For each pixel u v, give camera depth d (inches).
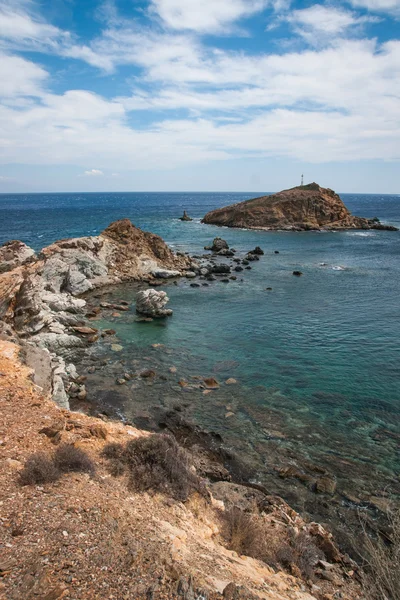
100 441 404.5
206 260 2180.1
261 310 1293.1
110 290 1558.8
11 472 310.3
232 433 608.7
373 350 955.3
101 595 200.1
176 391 741.3
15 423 402.3
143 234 2047.2
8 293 1005.8
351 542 406.6
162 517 299.4
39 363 623.5
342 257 2373.3
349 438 601.6
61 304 1218.0
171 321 1178.6
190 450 555.8
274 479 507.5
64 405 621.6
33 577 203.6
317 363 877.8
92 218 4539.9
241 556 307.7
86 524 256.4
